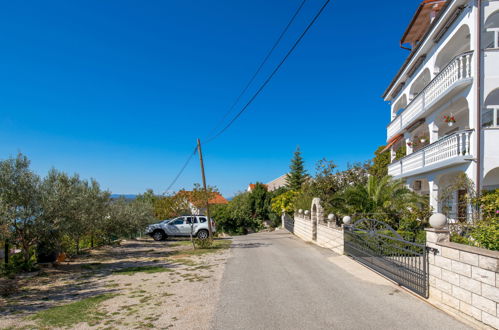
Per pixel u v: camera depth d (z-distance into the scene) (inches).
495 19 491.8
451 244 224.4
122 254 611.8
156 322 222.4
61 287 343.0
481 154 432.1
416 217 495.5
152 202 1251.2
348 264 428.5
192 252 621.3
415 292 271.1
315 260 471.2
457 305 217.6
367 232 418.9
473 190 419.8
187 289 316.8
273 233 1187.3
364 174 1042.1
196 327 211.0
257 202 1788.9
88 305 269.4
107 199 629.0
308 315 228.1
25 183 390.3
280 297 275.9
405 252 294.8
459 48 560.7
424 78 691.4
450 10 489.1
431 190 569.0
